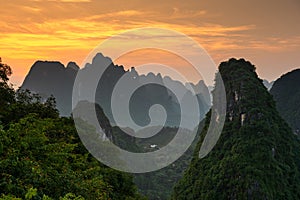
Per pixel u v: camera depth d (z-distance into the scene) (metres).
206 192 49.09
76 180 10.26
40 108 21.75
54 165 10.22
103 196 13.15
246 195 45.19
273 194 45.41
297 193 48.78
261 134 50.34
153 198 50.78
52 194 8.74
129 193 21.14
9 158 8.43
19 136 10.09
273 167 47.78
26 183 8.20
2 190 7.54
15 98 21.95
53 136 16.39
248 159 48.12
